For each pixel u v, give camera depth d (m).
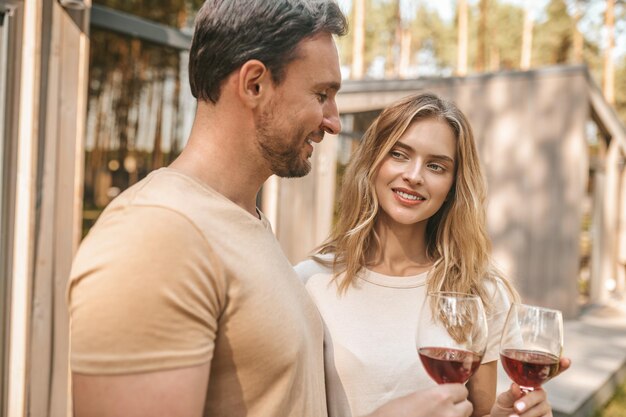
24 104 2.53
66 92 2.70
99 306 0.70
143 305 0.70
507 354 1.13
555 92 6.93
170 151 5.68
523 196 7.13
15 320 2.54
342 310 1.50
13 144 2.53
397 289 1.52
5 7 2.46
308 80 0.89
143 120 5.89
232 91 0.88
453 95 7.37
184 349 0.73
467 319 1.05
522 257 7.13
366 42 23.17
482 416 1.41
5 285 2.53
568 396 3.96
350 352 1.44
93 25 3.24
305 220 5.21
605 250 8.60
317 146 5.38
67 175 2.72
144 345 0.70
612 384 4.70
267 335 0.84
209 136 0.91
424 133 1.47
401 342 1.45
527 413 1.08
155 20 6.50
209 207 0.83
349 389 1.42
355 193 1.58
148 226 0.74
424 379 1.42
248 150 0.91
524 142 7.10
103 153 6.28
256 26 0.85
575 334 6.07
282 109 0.88
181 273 0.74
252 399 0.85
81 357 0.70
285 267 0.96
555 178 6.95
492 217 7.29
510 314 1.17
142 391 0.70
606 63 15.55
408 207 1.49
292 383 0.89
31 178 2.54
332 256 1.62
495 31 21.95
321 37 0.91
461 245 1.54
